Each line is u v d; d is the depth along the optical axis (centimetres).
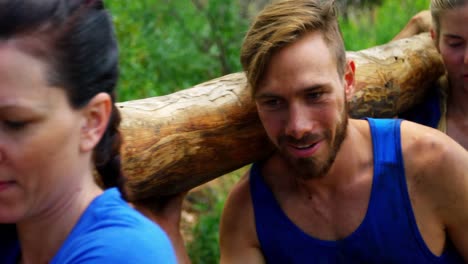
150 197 247
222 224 257
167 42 498
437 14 283
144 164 222
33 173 122
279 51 214
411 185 234
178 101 238
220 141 240
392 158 235
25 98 118
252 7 566
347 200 236
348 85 237
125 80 424
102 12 132
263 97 220
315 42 218
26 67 118
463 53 277
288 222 242
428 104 305
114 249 124
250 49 220
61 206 130
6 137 119
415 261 236
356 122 243
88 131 130
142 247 126
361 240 234
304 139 216
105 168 145
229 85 250
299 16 216
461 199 233
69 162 127
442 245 240
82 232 128
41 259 136
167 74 484
